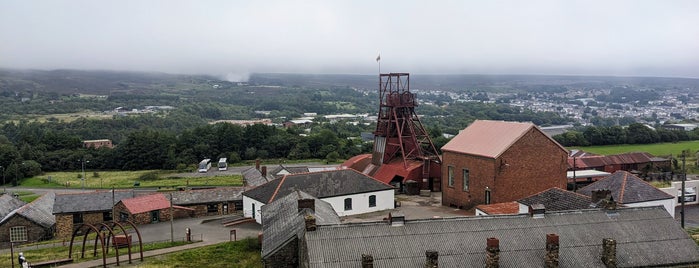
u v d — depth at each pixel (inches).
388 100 3882.9
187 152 6525.6
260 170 4557.1
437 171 3656.5
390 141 3890.3
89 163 6392.7
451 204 3149.6
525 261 1428.4
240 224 2903.5
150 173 5728.3
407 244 1434.5
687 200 3193.9
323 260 1363.2
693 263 1496.1
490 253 1374.3
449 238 1470.2
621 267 1455.5
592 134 6791.3
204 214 3316.9
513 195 2861.7
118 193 3415.4
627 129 7042.3
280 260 1558.8
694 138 7347.4
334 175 3061.0
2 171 5438.0
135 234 2805.1
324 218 1807.3
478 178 2925.7
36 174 5866.1
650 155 4837.6
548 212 1617.9
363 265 1311.5
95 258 2262.6
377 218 2866.6
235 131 6845.5
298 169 4473.4
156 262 2144.4
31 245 2778.1
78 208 3206.2
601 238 1533.0
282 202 2177.7
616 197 2453.2
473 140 3078.2
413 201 3344.0
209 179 5275.6
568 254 1470.2
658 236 1561.3
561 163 2984.7
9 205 3408.0
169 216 3198.8
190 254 2233.0
